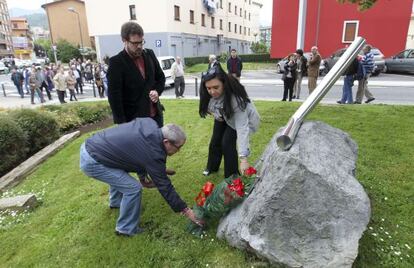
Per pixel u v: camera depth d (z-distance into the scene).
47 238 3.22
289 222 2.34
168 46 29.41
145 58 3.67
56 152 6.21
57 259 2.89
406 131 5.31
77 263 2.81
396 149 4.49
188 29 32.81
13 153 5.64
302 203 2.31
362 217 2.34
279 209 2.34
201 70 26.56
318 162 2.44
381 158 4.22
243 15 50.28
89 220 3.42
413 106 7.59
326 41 23.02
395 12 21.17
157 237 3.02
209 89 3.09
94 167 2.81
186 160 4.74
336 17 22.39
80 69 20.09
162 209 3.45
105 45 31.91
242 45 51.66
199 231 2.96
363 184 3.55
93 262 2.79
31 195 4.00
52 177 4.86
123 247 2.92
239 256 2.64
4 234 3.38
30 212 3.82
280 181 2.34
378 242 2.67
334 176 2.43
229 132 3.47
